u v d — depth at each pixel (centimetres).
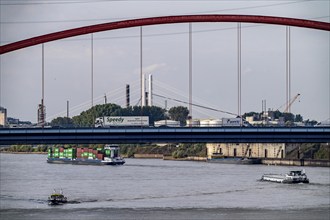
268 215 18175
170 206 19975
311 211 18938
